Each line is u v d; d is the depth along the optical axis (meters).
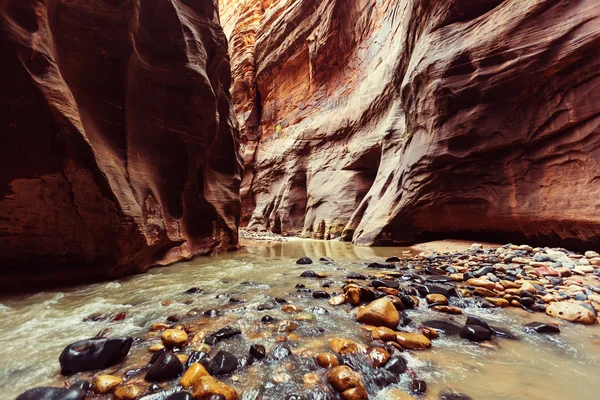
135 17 6.02
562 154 5.86
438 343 2.56
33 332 2.94
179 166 7.93
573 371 2.08
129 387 1.85
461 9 8.10
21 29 4.06
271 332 2.79
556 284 4.05
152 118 7.05
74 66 5.27
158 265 6.89
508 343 2.54
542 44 6.11
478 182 7.59
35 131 4.28
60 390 1.78
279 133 24.42
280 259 8.12
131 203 5.66
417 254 7.74
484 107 7.31
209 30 9.25
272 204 22.80
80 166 4.72
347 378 1.88
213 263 7.52
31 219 4.54
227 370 2.08
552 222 5.90
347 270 5.82
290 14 23.25
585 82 5.52
